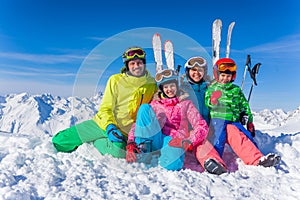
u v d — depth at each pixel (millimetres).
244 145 3402
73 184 2654
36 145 4023
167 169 3176
